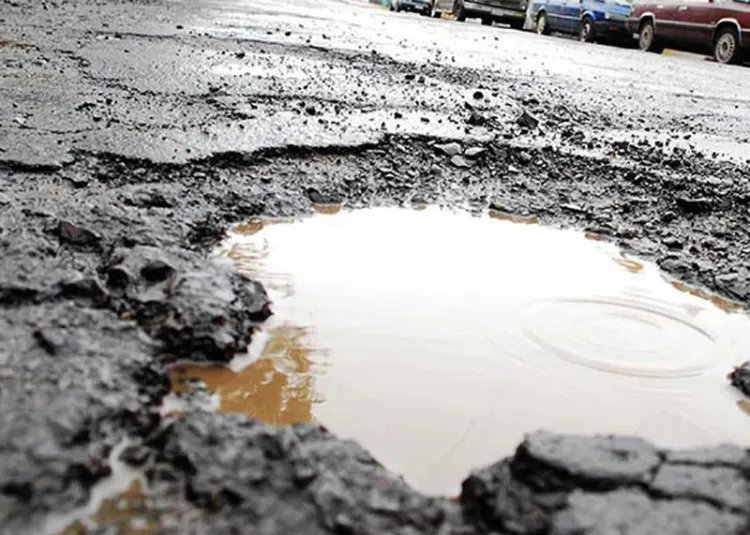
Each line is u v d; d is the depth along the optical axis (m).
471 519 1.42
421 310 2.52
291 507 1.36
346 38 10.49
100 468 1.43
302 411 1.87
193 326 1.98
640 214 3.77
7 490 1.33
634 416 2.03
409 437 1.82
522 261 3.06
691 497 1.42
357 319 2.39
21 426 1.46
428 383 2.08
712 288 2.96
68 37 7.47
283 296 2.49
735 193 4.15
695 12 15.63
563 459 1.50
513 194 3.88
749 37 14.55
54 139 3.62
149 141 3.77
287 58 7.58
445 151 4.36
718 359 2.38
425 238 3.20
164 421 1.66
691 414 2.05
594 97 7.70
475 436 1.86
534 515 1.39
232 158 3.72
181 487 1.40
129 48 7.08
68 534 1.28
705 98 8.86
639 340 2.46
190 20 10.55
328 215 3.35
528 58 11.29
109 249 2.44
